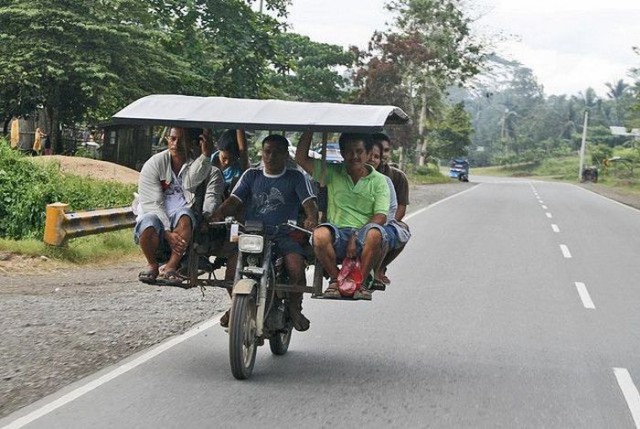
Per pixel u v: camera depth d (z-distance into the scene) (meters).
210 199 7.83
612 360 8.59
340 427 6.12
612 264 16.72
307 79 60.72
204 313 10.58
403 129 55.94
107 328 9.34
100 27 28.53
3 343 8.42
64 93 32.06
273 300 7.84
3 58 29.03
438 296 12.30
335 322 10.27
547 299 12.32
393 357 8.52
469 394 7.17
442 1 57.91
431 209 31.47
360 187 7.82
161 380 7.32
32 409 6.37
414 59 55.12
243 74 32.59
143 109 7.89
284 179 7.83
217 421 6.18
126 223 16.06
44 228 15.16
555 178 110.06
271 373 7.72
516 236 21.78
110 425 6.02
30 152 31.38
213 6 31.95
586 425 6.38
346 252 7.70
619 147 121.81
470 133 94.69
